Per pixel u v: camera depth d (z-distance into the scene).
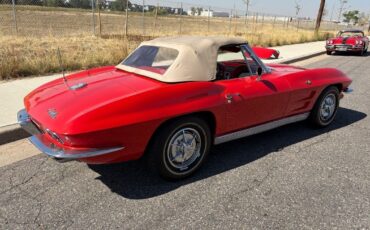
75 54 8.95
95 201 2.98
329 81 4.60
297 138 4.57
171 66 3.31
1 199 2.96
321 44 19.77
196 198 3.07
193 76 3.33
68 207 2.88
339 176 3.55
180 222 2.72
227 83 3.57
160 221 2.72
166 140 3.09
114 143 2.79
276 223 2.74
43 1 20.88
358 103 6.60
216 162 3.79
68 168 3.56
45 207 2.87
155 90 2.99
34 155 3.84
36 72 7.46
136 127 2.82
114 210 2.86
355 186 3.36
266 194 3.17
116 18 28.97
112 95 2.94
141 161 3.73
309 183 3.39
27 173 3.42
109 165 3.64
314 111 4.69
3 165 3.58
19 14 25.52
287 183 3.38
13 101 5.38
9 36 11.70
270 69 4.29
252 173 3.56
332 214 2.89
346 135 4.76
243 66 3.95
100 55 8.91
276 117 4.15
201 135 3.37
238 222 2.74
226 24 34.53
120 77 3.49
